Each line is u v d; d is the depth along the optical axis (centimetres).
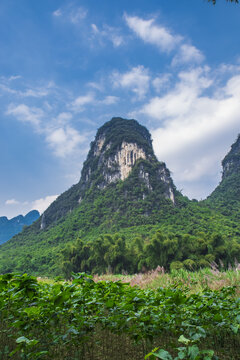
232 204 14812
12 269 8281
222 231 9019
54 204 19675
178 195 15200
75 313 341
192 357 169
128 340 380
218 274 907
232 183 17625
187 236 4159
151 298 396
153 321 316
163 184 14175
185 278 898
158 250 4088
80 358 304
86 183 18675
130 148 17000
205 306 349
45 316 319
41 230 16712
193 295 387
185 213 11662
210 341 352
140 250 4931
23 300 357
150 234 9356
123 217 12038
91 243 5756
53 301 289
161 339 366
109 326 340
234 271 884
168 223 10656
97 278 1337
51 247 11594
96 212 13750
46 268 8306
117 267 4644
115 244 5100
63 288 332
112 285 384
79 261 5525
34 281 325
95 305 367
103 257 5075
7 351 305
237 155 19938
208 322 357
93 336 385
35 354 230
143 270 4166
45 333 326
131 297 340
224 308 368
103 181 16700
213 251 3828
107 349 343
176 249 3994
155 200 13000
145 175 14625
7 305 362
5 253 12162
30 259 9206
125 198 13662
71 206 17412
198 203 14475
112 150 17775
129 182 14562
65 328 387
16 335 316
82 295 352
